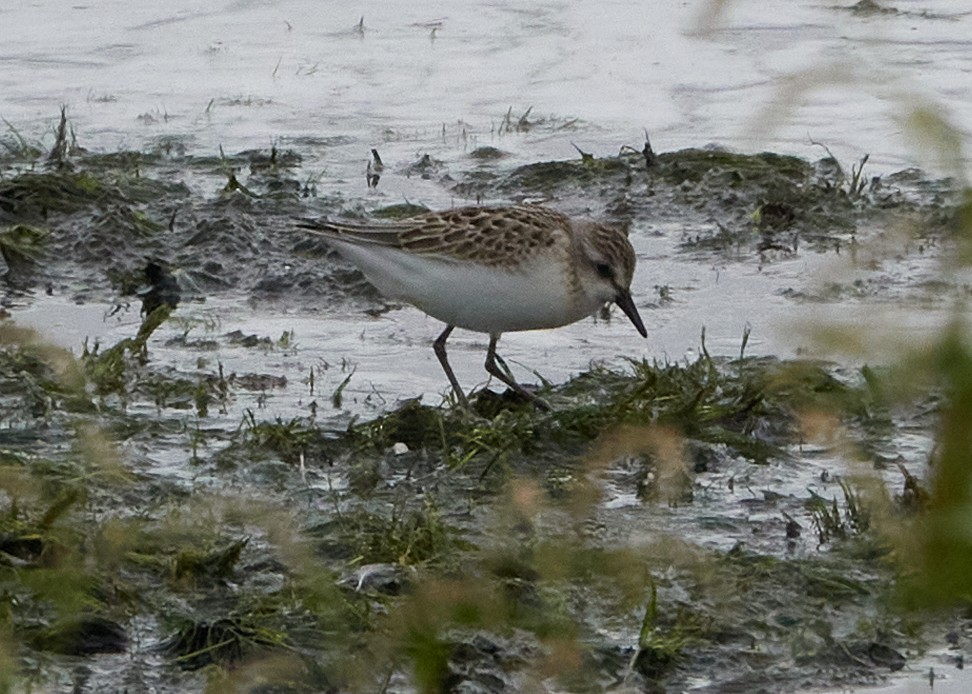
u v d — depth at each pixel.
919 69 22.14
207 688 8.62
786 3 25.58
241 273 16.61
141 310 15.71
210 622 9.20
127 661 8.98
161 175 19.58
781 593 9.87
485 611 6.81
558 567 8.70
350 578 9.80
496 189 19.42
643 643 9.12
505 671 8.86
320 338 15.05
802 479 11.84
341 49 24.22
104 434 12.08
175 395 13.42
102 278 16.50
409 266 13.01
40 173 18.67
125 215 17.34
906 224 5.09
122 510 11.02
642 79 23.03
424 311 13.38
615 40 24.45
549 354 14.73
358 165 20.19
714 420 12.71
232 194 18.55
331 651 8.89
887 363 4.15
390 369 14.30
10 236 16.97
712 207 18.81
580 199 19.16
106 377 13.62
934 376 4.11
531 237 12.86
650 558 9.98
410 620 6.89
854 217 18.36
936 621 9.58
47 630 9.12
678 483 11.41
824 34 24.31
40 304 15.77
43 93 22.23
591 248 13.20
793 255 17.41
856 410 12.36
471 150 20.73
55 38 24.27
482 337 15.16
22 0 25.83
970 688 8.87
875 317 4.26
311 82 23.00
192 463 11.95
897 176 19.66
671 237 18.08
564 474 11.83
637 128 21.44
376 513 11.08
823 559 10.35
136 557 10.09
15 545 9.99
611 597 9.67
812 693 8.86
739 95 22.38
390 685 8.62
